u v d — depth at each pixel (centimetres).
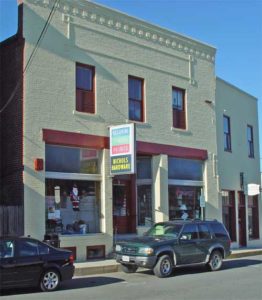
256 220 3003
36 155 1778
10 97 1820
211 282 1441
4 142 1828
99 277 1575
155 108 2241
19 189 1745
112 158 1955
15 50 1822
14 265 1238
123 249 1622
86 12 1984
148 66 2227
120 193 2112
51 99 1842
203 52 2544
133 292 1264
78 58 1947
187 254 1645
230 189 2739
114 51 2081
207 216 2467
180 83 2392
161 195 2212
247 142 2989
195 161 2461
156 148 2214
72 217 1909
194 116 2453
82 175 1941
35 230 1742
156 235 1695
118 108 2070
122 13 2116
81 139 1919
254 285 1373
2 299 1157
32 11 1817
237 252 2350
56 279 1308
